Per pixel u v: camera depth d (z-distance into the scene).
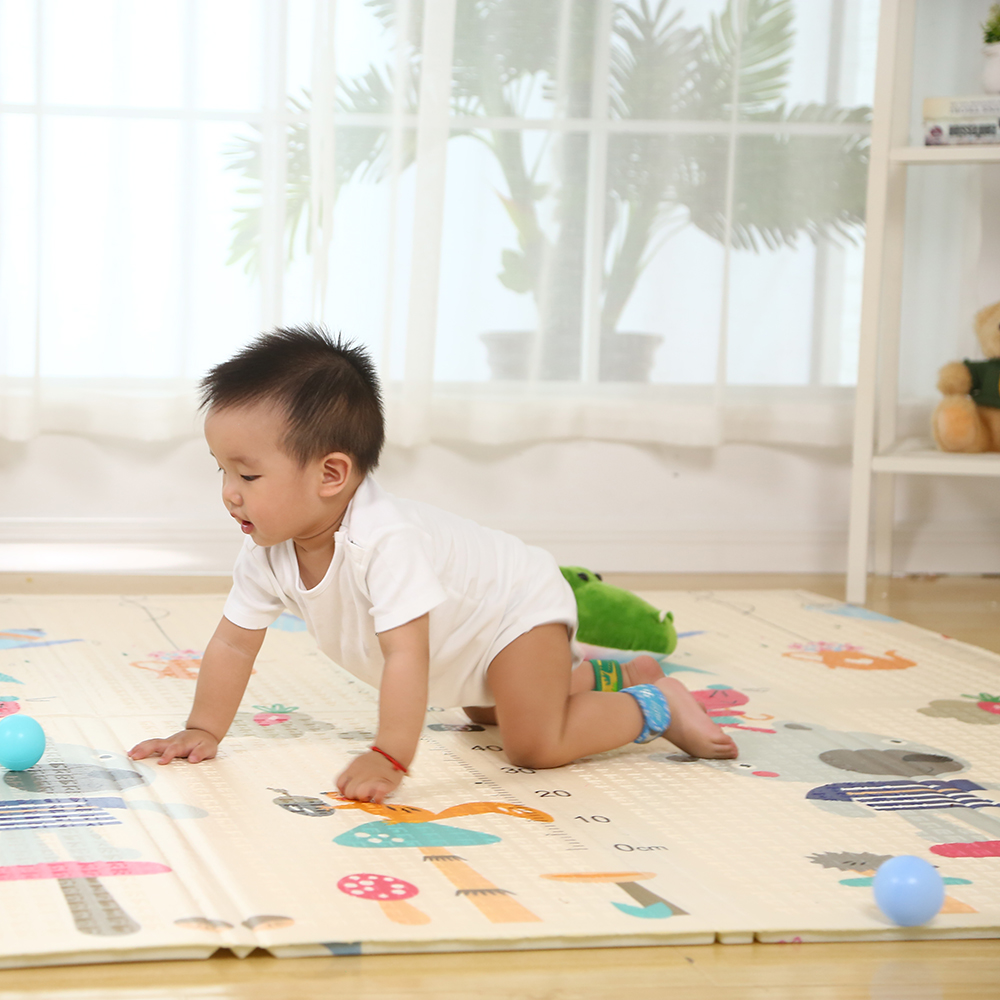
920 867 0.81
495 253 2.31
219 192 2.19
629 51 2.31
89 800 0.98
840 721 1.35
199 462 2.27
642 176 2.34
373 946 0.74
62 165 2.14
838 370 2.45
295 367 1.02
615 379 2.38
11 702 1.30
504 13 2.26
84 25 2.12
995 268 2.47
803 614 1.99
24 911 0.76
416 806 1.01
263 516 1.02
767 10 2.36
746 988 0.73
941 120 2.14
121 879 0.81
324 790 1.04
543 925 0.77
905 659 1.67
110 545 2.24
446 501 2.38
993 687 1.52
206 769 1.08
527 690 1.12
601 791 1.07
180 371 2.21
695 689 1.48
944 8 2.42
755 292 2.42
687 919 0.79
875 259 2.11
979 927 0.81
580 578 1.58
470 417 2.32
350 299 2.25
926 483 2.54
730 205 2.33
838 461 2.50
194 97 2.16
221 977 0.71
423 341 2.24
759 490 2.49
